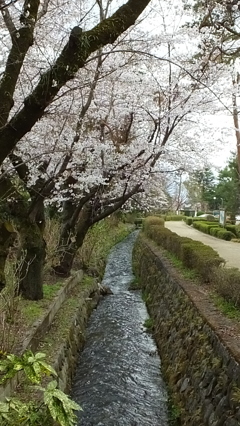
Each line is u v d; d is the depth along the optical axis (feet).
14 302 17.76
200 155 28.45
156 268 38.17
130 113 27.30
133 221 120.37
